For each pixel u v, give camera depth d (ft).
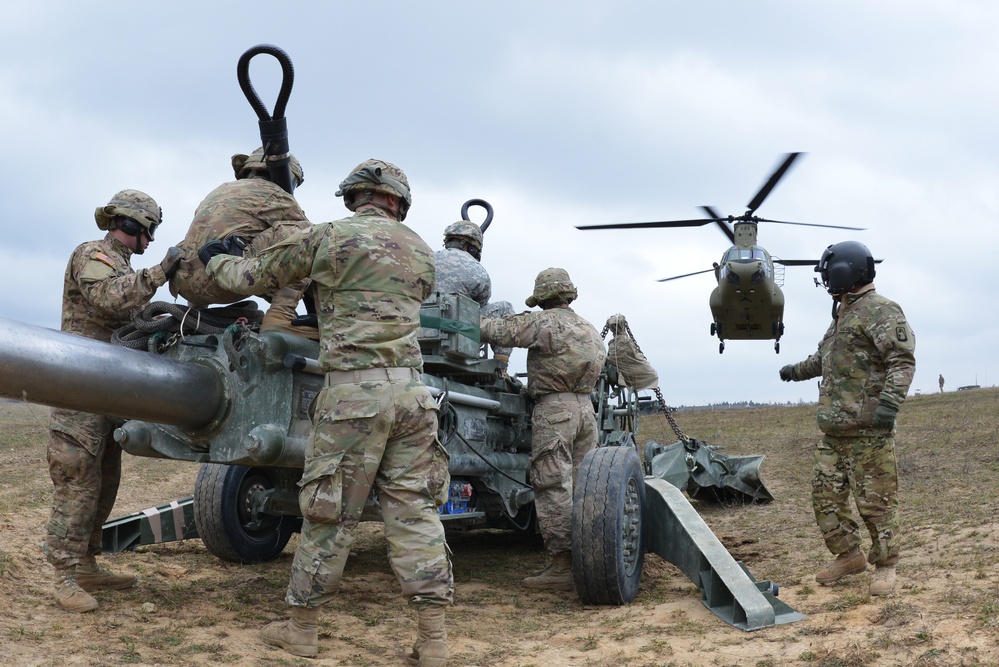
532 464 18.95
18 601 13.51
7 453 39.40
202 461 13.64
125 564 18.43
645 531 17.65
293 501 18.20
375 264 12.58
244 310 14.08
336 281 12.49
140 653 11.51
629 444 24.97
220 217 13.69
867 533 22.35
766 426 62.03
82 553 13.62
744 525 25.90
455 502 19.17
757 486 29.58
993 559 16.48
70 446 13.52
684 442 30.76
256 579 17.71
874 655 11.82
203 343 13.70
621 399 24.61
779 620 14.35
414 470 12.60
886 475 15.80
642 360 23.93
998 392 77.51
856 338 16.42
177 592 15.71
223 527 18.92
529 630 14.99
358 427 12.26
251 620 14.15
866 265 16.49
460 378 19.52
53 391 10.98
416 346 12.98
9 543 18.17
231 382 13.29
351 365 12.39
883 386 16.02
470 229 20.26
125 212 14.29
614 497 16.26
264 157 14.26
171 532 20.11
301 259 12.42
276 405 13.26
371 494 15.30
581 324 19.25
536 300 19.71
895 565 15.58
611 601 16.52
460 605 16.94
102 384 11.48
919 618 13.23
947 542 18.54
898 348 15.80
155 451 13.80
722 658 12.56
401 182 13.44
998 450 33.47
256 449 12.73
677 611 15.56
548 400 18.99
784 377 18.92
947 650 11.59
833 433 16.49
